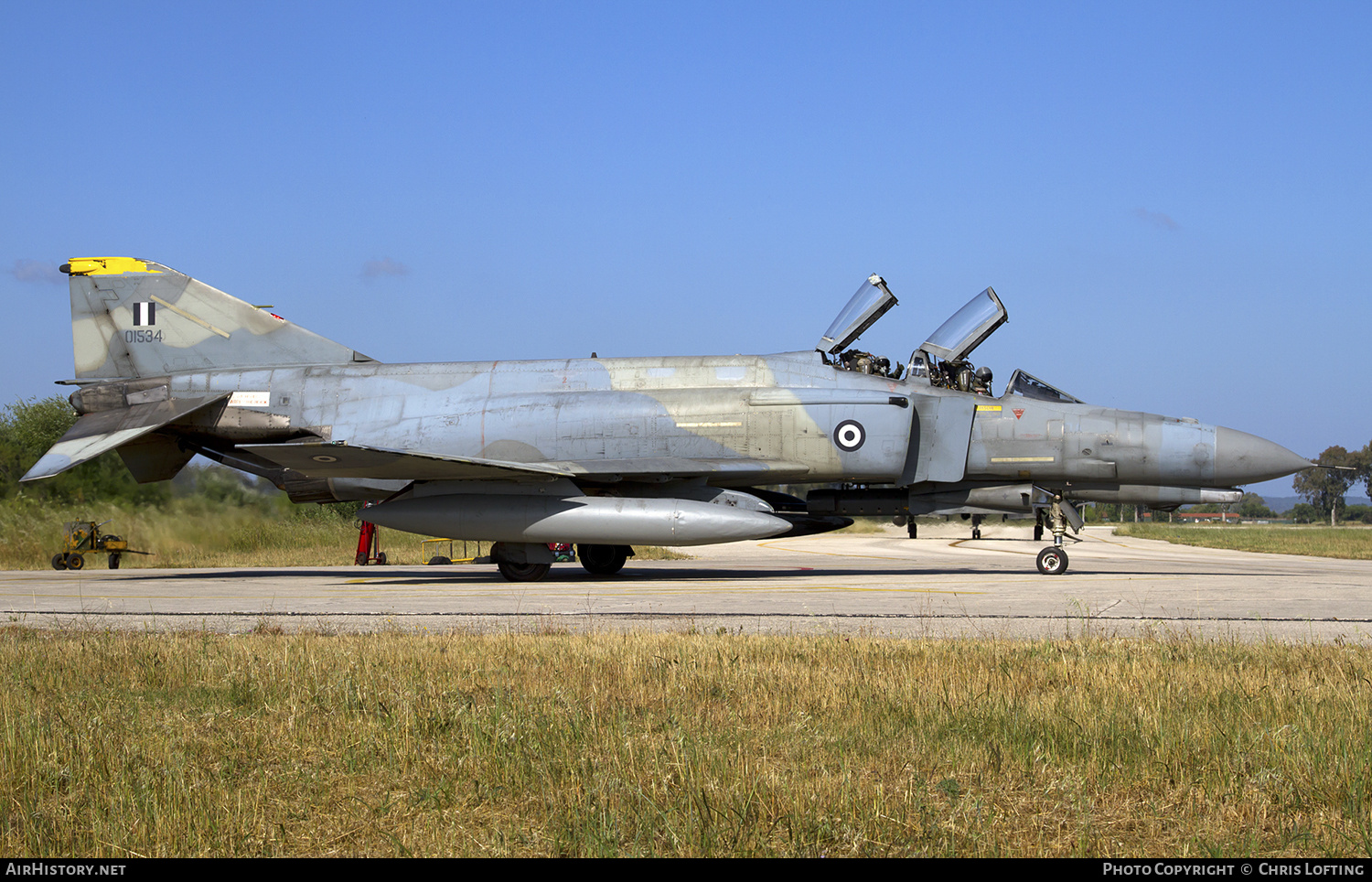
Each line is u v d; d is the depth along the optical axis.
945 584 14.76
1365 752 4.64
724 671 6.63
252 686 6.36
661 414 15.91
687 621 9.99
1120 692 5.96
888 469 15.45
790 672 6.58
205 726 5.56
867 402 15.53
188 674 6.83
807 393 15.83
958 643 7.92
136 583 15.91
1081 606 11.36
